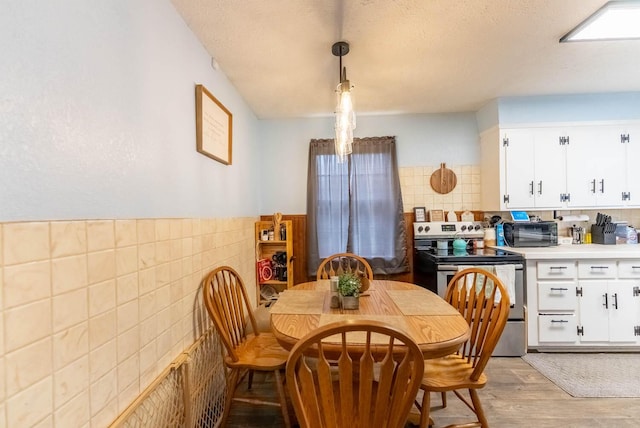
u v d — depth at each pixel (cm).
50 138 81
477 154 332
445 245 303
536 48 198
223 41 182
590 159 289
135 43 119
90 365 92
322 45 189
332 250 323
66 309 84
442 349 118
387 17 162
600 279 256
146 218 124
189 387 143
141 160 122
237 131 256
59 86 84
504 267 254
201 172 180
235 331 184
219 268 182
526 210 302
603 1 152
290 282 294
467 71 231
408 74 234
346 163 326
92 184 96
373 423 98
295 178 341
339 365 95
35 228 76
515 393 203
